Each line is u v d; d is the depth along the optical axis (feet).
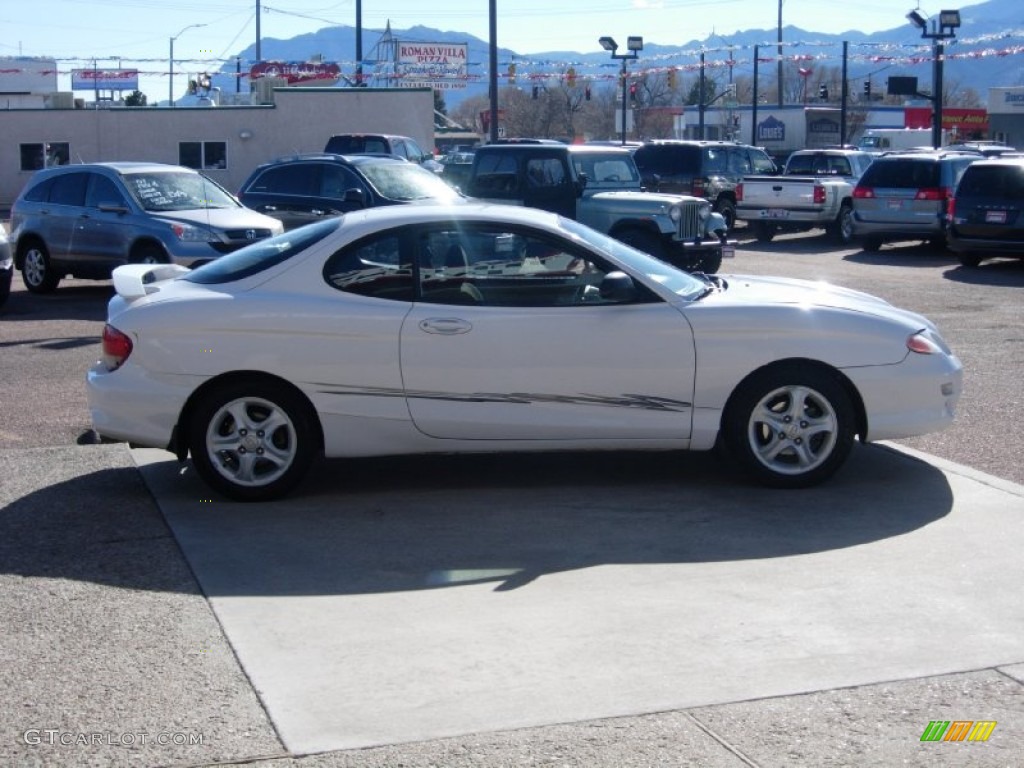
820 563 19.74
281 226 54.39
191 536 21.40
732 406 23.45
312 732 14.21
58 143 136.26
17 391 33.91
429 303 23.06
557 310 23.06
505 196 61.26
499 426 23.16
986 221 65.10
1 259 49.88
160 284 24.71
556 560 20.08
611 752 13.71
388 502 23.48
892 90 107.34
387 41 197.26
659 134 209.87
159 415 23.02
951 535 21.02
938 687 15.35
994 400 31.63
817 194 84.23
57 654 16.38
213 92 171.01
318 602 18.28
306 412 23.22
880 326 23.52
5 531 21.63
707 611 17.78
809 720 14.49
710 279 25.67
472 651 16.46
